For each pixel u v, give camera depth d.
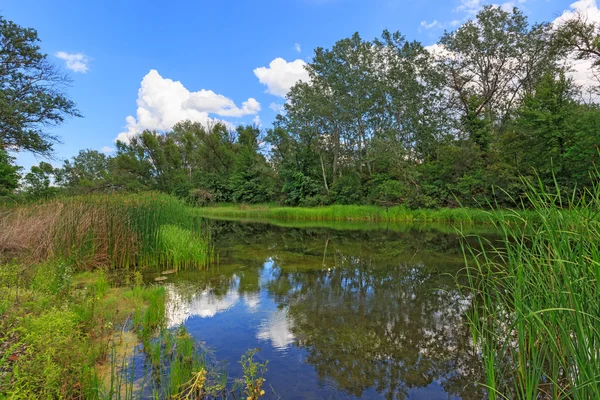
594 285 2.17
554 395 2.30
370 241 12.13
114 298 5.05
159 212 8.76
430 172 22.44
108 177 35.12
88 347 3.22
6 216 6.90
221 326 4.38
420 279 6.76
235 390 2.90
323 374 3.23
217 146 36.44
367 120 29.61
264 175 33.31
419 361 3.49
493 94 27.53
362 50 27.44
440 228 16.02
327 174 31.34
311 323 4.50
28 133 16.05
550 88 16.91
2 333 2.96
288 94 30.36
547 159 15.70
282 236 13.77
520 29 25.45
